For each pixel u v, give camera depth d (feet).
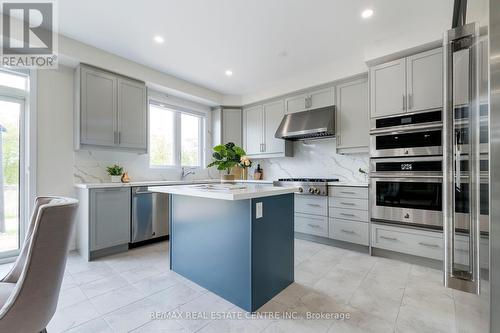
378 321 5.28
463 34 3.38
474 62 3.10
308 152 13.60
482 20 2.64
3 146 8.80
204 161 15.69
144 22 8.08
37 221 3.12
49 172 9.41
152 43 9.41
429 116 8.18
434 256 8.01
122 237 9.74
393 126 8.91
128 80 10.86
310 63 11.27
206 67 11.62
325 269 8.06
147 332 4.92
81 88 9.43
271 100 14.10
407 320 5.30
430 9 7.48
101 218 9.16
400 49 8.64
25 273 3.05
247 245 5.71
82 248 9.27
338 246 10.54
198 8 7.37
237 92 15.19
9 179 8.93
